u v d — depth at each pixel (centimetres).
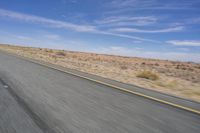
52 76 1067
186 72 4053
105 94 710
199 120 484
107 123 411
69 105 529
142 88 930
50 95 631
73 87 802
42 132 348
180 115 516
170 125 429
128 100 642
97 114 468
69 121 408
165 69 4522
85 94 685
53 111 468
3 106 484
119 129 383
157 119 464
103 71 2022
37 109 475
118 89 832
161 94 815
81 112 475
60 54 6341
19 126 369
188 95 1061
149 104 610
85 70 1864
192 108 604
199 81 2350
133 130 383
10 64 1514
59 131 355
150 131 384
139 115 485
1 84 763
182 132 393
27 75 1032
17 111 452
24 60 2011
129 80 1474
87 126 387
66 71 1341
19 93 632
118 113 489
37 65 1602
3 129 354
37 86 766
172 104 635
